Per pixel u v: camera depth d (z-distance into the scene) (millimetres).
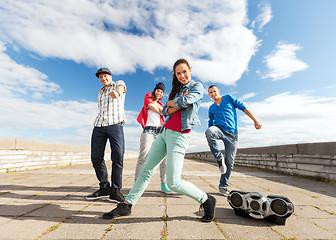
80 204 2461
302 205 2568
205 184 4051
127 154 15789
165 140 1938
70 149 8188
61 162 7504
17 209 2203
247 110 3230
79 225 1793
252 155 7770
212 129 3029
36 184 3699
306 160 4980
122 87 2748
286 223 1928
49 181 4066
